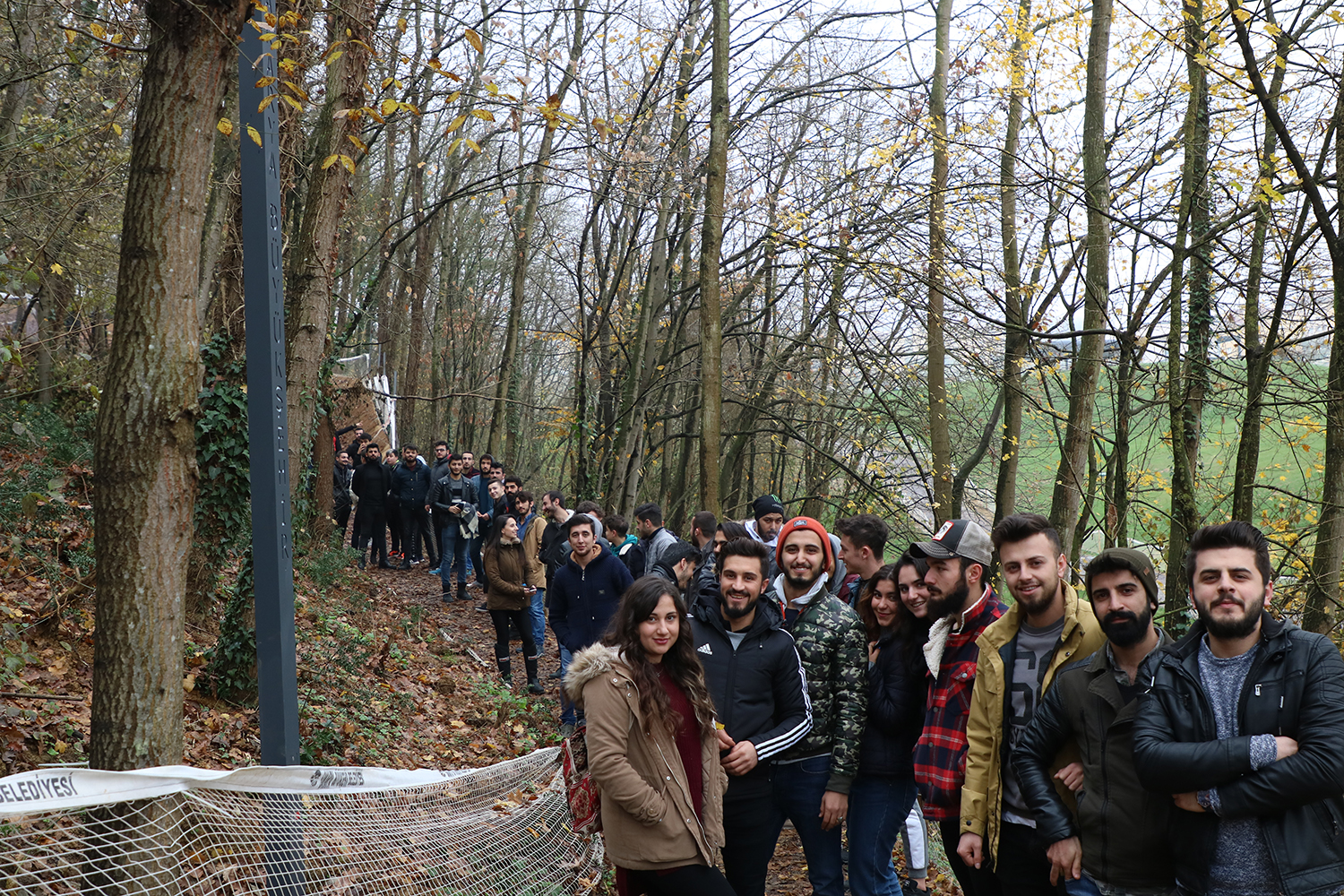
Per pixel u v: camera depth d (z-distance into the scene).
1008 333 13.80
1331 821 2.77
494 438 23.84
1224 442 11.72
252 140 3.82
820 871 4.64
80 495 8.99
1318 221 7.95
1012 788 3.79
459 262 36.38
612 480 18.80
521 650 12.35
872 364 16.58
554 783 5.50
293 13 4.02
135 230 3.38
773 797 4.67
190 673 7.06
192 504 3.52
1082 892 3.59
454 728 8.45
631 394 18.91
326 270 8.90
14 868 2.89
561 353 29.72
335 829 3.74
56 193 9.62
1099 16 11.30
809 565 4.68
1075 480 12.05
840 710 4.50
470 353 38.41
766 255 16.84
